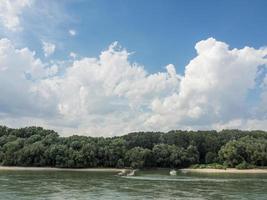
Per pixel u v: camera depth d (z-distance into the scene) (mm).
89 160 194875
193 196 80875
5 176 130375
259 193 86500
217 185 106250
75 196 79125
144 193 85688
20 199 72938
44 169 185125
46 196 77938
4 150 198500
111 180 121188
